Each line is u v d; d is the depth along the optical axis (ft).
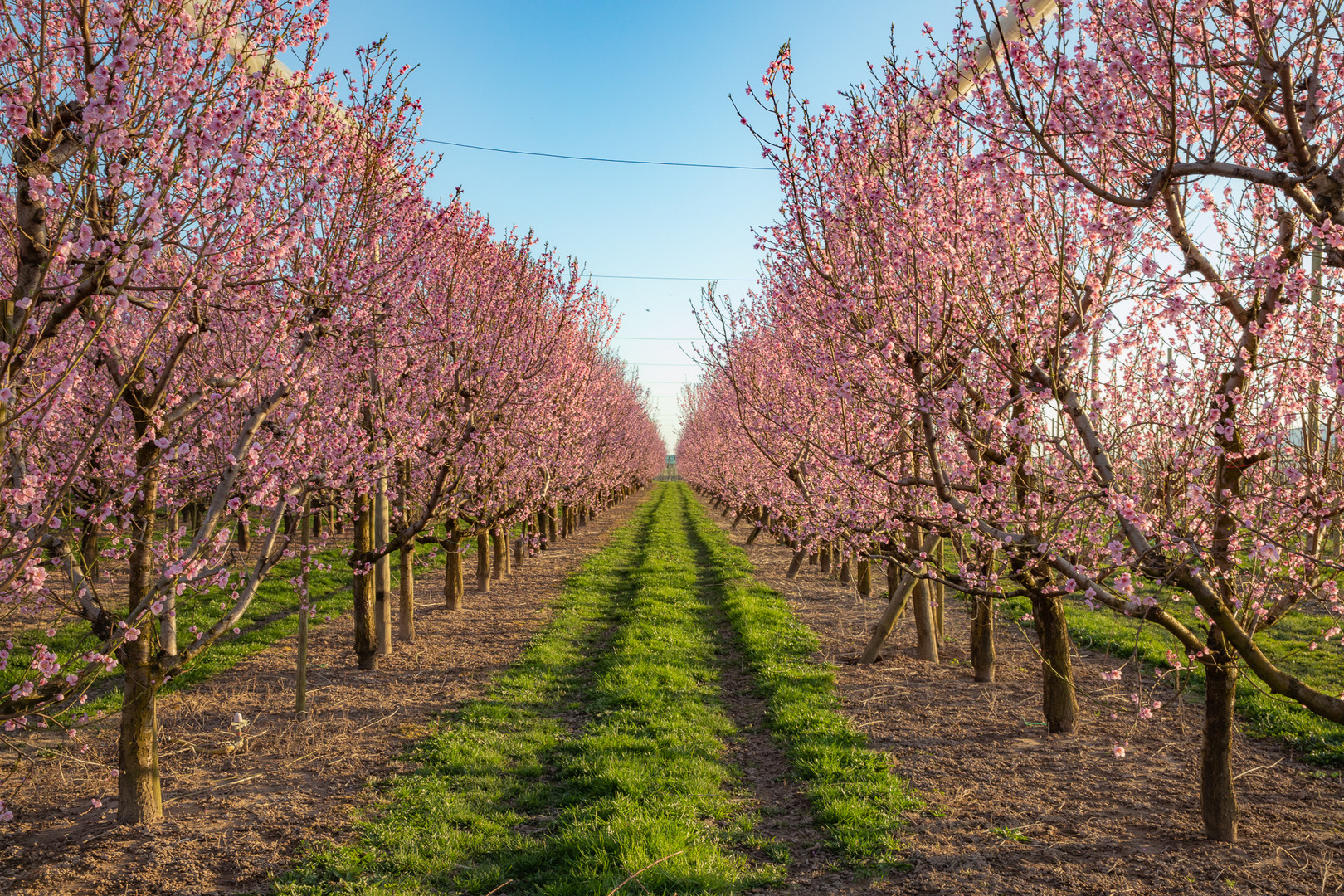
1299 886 17.44
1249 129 17.04
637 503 186.39
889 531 26.68
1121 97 15.92
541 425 49.14
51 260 12.15
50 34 14.21
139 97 14.12
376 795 23.50
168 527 26.40
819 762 25.91
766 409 33.06
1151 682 35.17
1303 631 41.22
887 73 20.30
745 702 34.50
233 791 23.52
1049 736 28.50
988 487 19.95
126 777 20.99
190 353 24.59
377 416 35.09
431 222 28.78
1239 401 16.80
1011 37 17.65
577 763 25.98
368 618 38.32
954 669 38.47
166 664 21.08
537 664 39.17
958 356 18.85
